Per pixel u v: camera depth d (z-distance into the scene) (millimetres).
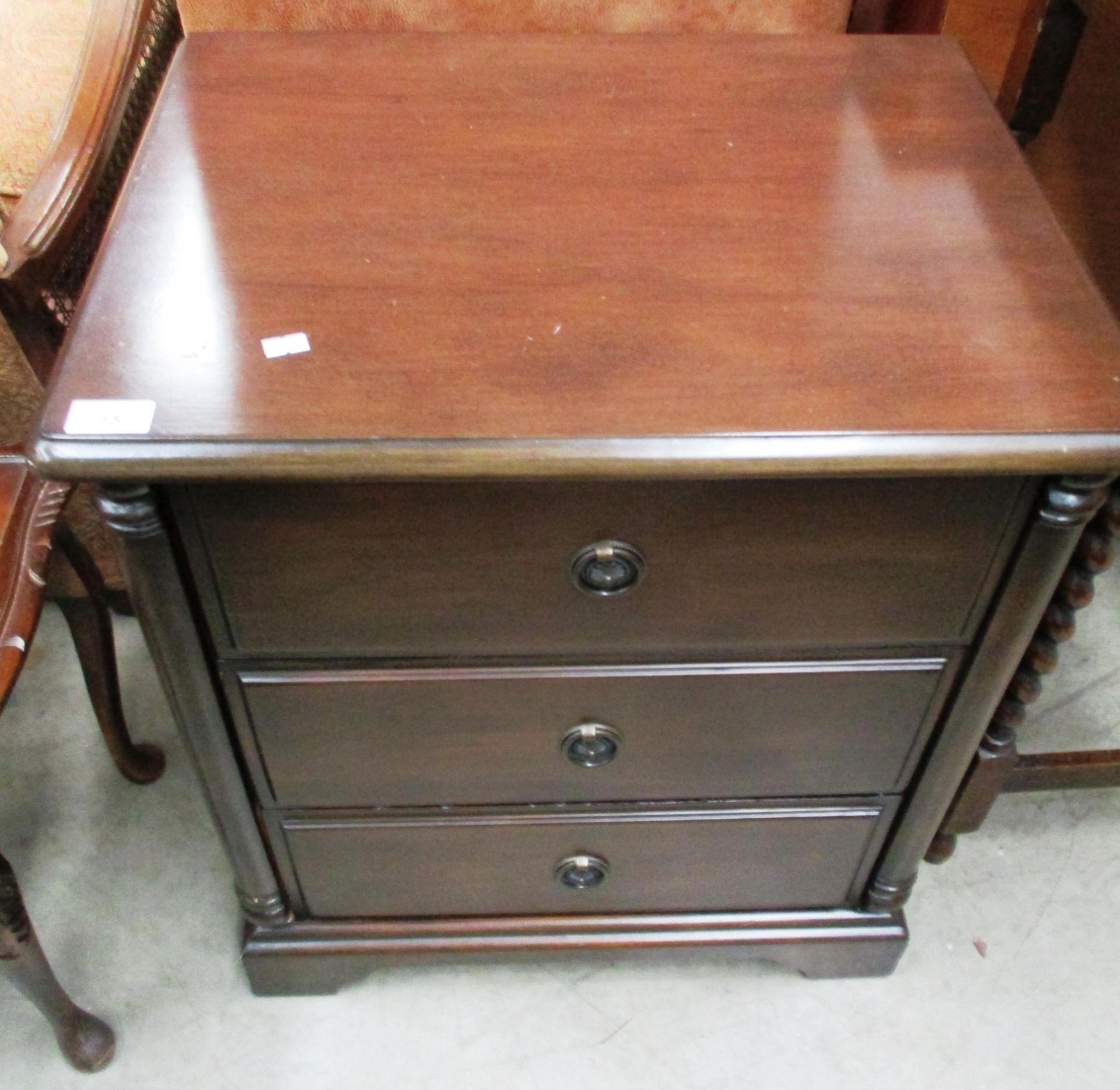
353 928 937
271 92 769
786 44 834
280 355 586
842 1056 968
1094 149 1206
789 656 715
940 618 684
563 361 587
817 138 744
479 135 737
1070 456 555
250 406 561
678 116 760
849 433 556
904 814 843
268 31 833
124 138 935
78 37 1221
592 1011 995
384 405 562
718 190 700
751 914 954
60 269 858
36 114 1224
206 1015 988
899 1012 995
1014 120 993
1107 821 1131
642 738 769
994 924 1053
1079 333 613
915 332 610
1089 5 926
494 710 737
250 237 655
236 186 690
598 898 931
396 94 771
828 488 597
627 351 594
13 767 1156
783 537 625
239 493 583
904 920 959
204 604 651
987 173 721
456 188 694
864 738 777
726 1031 983
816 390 576
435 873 889
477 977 1017
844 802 836
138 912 1053
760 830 857
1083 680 1232
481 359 587
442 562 629
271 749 758
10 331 947
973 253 661
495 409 562
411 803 818
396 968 986
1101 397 578
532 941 946
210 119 742
